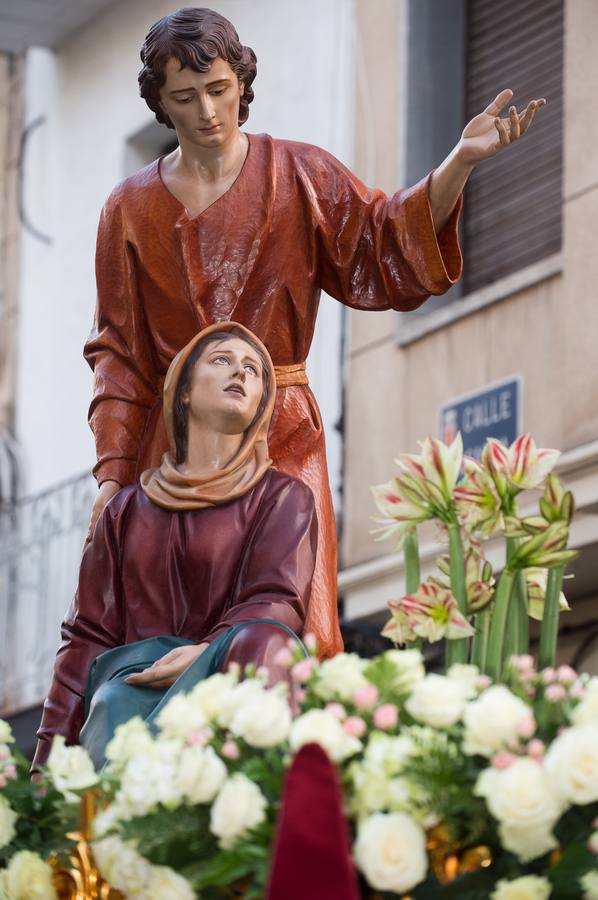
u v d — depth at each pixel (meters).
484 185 13.63
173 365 5.43
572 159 12.74
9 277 17.23
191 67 5.49
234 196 5.69
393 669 4.30
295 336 5.73
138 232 5.72
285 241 5.70
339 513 13.86
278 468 5.62
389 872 4.00
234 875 4.12
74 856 4.55
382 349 13.87
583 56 12.75
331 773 3.83
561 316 12.68
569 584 12.17
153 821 4.27
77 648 5.43
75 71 16.59
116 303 5.75
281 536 5.30
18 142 17.41
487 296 13.19
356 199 5.71
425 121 13.71
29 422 16.64
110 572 5.43
